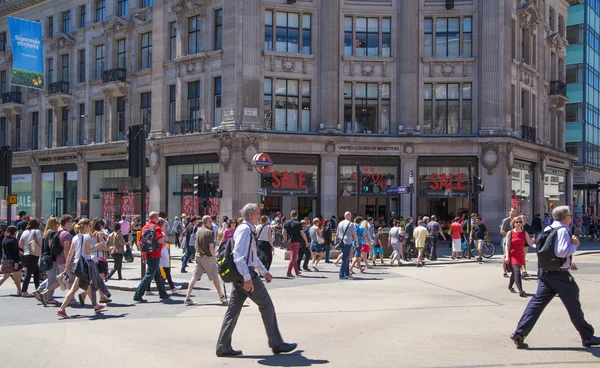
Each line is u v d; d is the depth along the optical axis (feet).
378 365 26.63
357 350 29.53
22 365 26.96
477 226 85.40
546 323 36.63
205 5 117.80
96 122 142.41
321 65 117.08
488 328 35.06
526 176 130.93
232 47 112.47
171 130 125.18
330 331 34.27
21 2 155.53
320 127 115.75
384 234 86.99
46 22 153.79
